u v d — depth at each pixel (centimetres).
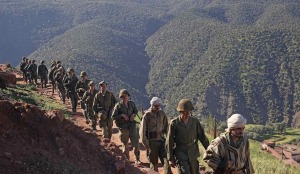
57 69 1947
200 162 1152
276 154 3219
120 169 754
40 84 2605
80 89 1354
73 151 720
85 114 1351
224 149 532
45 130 710
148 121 800
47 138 704
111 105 1076
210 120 6072
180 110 659
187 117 667
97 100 1066
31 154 631
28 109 711
